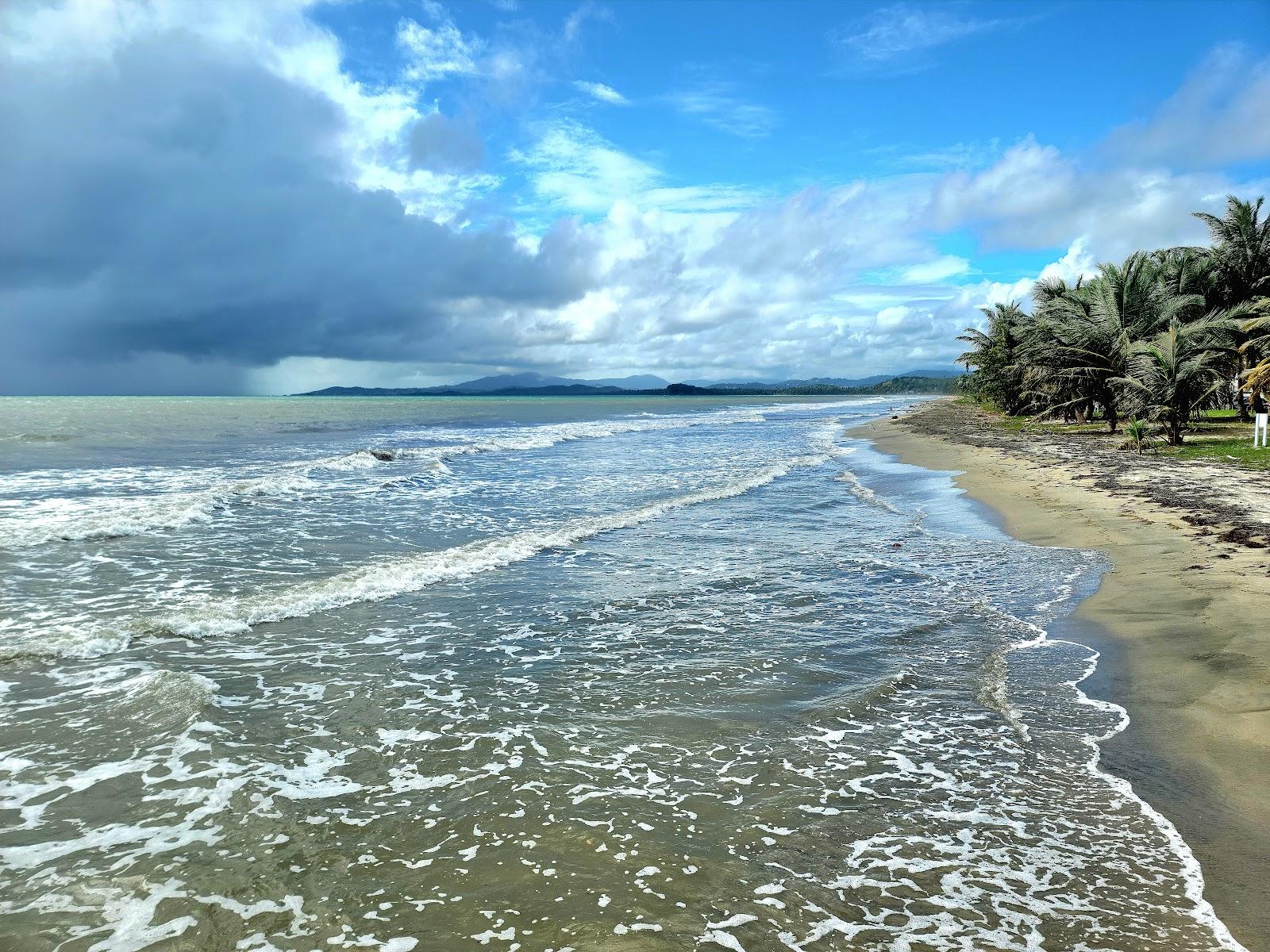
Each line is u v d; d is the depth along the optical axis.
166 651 7.69
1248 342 29.30
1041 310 42.28
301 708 6.37
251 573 10.84
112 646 7.73
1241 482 17.34
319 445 32.50
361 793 5.00
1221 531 11.95
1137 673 6.78
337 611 9.21
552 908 3.82
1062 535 13.02
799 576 10.93
